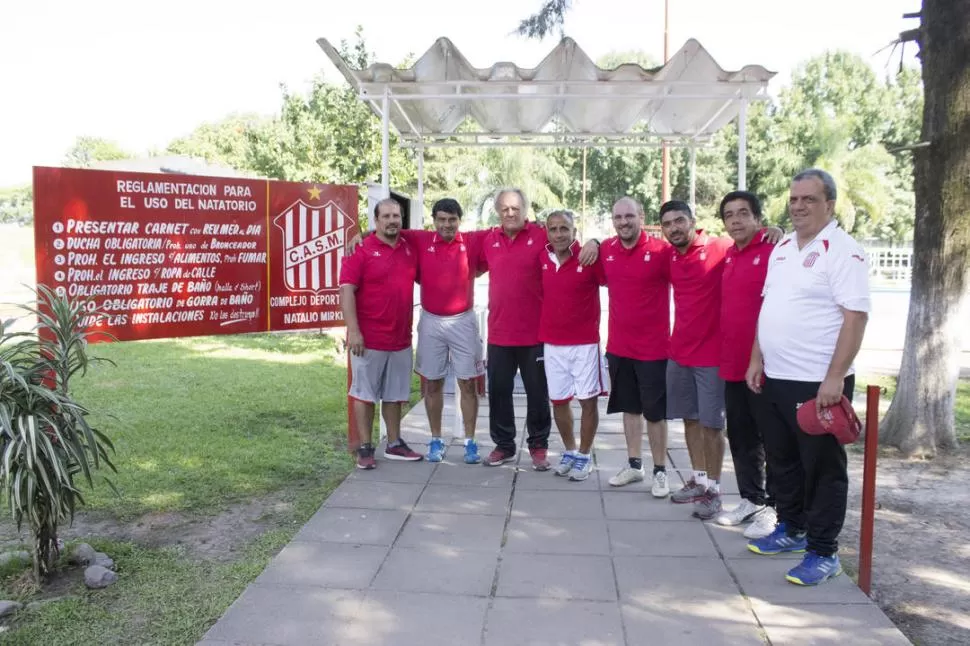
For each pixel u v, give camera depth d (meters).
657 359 4.60
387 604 3.32
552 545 3.98
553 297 4.87
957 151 5.62
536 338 5.16
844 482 3.48
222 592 3.46
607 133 7.72
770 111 40.28
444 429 6.50
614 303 4.69
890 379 9.23
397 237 5.18
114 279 5.02
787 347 3.45
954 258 5.71
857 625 3.15
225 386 8.50
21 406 3.31
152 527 4.29
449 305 5.27
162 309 5.22
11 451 3.17
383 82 5.77
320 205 5.80
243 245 5.52
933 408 5.82
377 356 5.25
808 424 3.28
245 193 5.49
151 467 5.39
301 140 12.54
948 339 5.79
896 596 3.50
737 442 4.16
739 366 3.97
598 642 3.02
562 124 7.74
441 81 5.77
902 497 4.88
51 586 3.52
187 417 6.96
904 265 29.69
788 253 3.48
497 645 2.99
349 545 3.98
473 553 3.88
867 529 3.44
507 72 5.62
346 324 5.14
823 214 3.35
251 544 4.04
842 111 39.84
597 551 3.91
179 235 5.24
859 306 3.19
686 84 5.69
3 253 22.50
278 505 4.68
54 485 3.35
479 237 5.34
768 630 3.10
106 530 4.24
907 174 41.06
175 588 3.50
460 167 29.83
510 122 7.43
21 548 3.87
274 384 8.66
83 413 3.55
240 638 3.03
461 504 4.62
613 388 4.89
